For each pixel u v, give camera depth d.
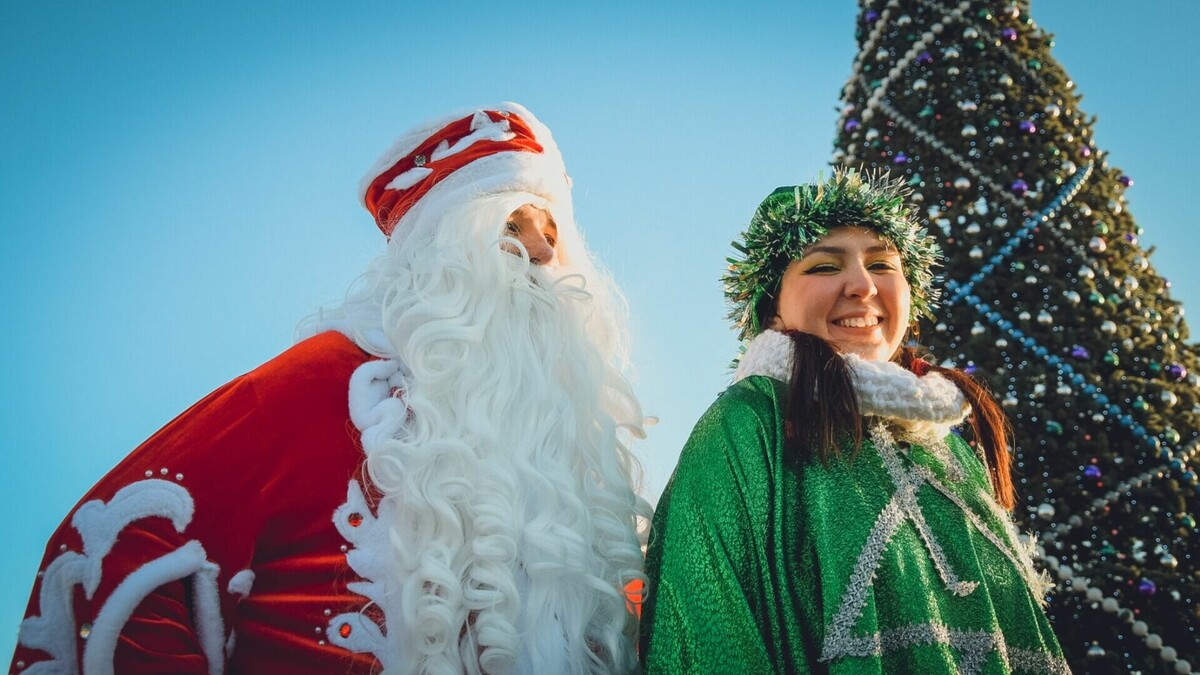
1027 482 4.54
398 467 2.23
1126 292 4.93
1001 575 2.35
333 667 2.12
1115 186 5.23
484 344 2.47
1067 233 4.96
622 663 2.31
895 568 2.18
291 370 2.37
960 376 2.76
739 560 2.18
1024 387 4.64
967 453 2.63
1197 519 4.61
